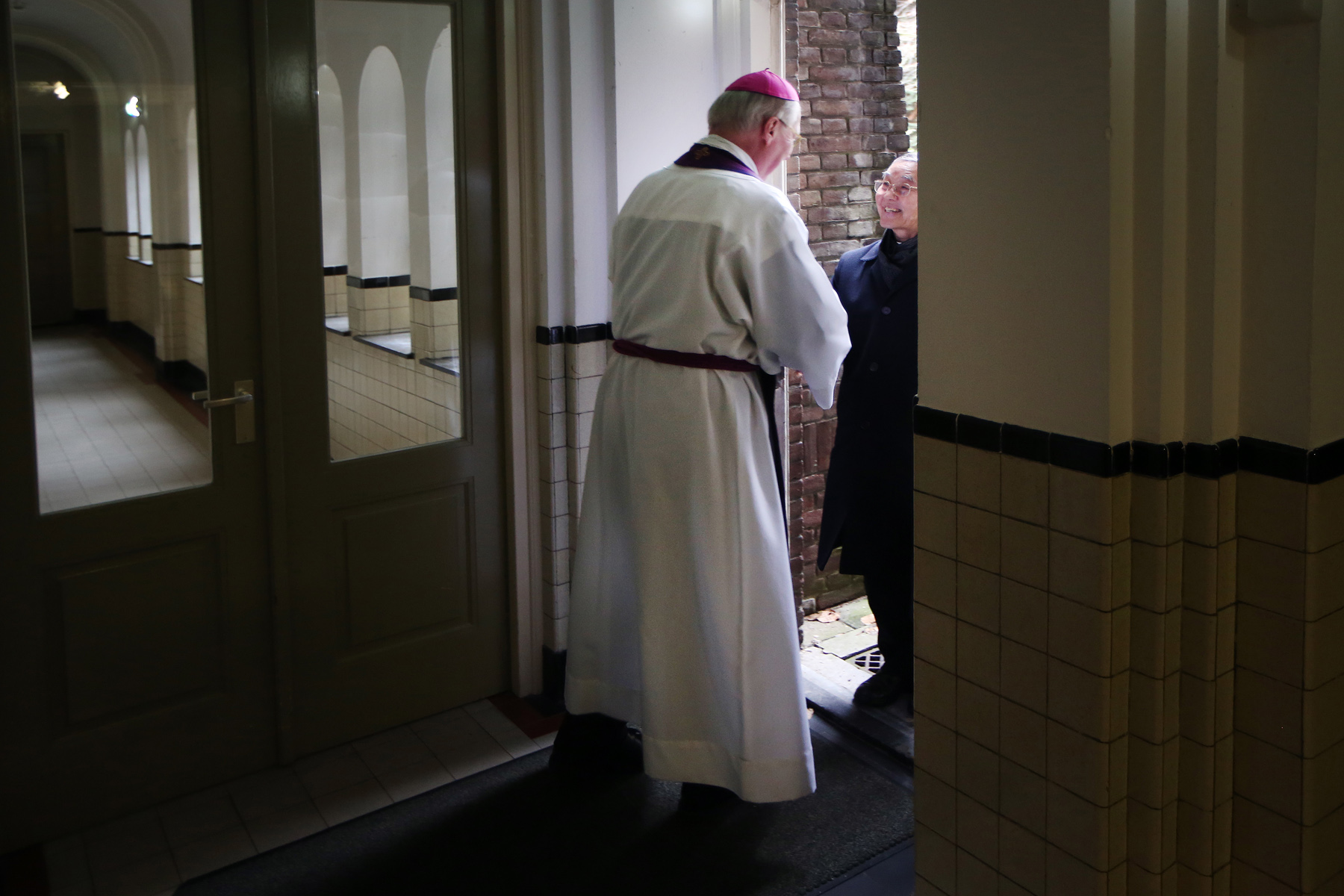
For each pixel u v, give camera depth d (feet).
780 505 8.24
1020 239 5.18
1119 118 4.75
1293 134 4.73
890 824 8.49
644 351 8.14
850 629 11.99
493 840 8.32
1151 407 4.97
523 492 10.19
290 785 9.08
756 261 7.70
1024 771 5.64
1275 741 5.23
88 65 7.72
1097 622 5.10
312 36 8.57
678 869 7.96
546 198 9.50
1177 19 4.72
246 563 8.95
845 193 11.31
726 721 8.16
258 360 8.74
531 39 9.32
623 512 8.61
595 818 8.61
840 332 8.02
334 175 8.85
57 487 8.04
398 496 9.64
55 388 7.93
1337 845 5.39
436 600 10.03
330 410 9.14
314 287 8.88
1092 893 5.40
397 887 7.79
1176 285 4.92
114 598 8.38
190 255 8.34
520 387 9.97
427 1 9.06
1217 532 5.09
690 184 7.95
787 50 10.28
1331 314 4.84
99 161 7.86
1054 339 5.09
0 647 7.95
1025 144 5.09
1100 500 4.99
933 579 5.96
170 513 8.52
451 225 9.55
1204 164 4.81
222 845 8.29
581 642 8.95
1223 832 5.48
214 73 8.23
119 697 8.51
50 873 7.97
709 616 8.00
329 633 9.46
